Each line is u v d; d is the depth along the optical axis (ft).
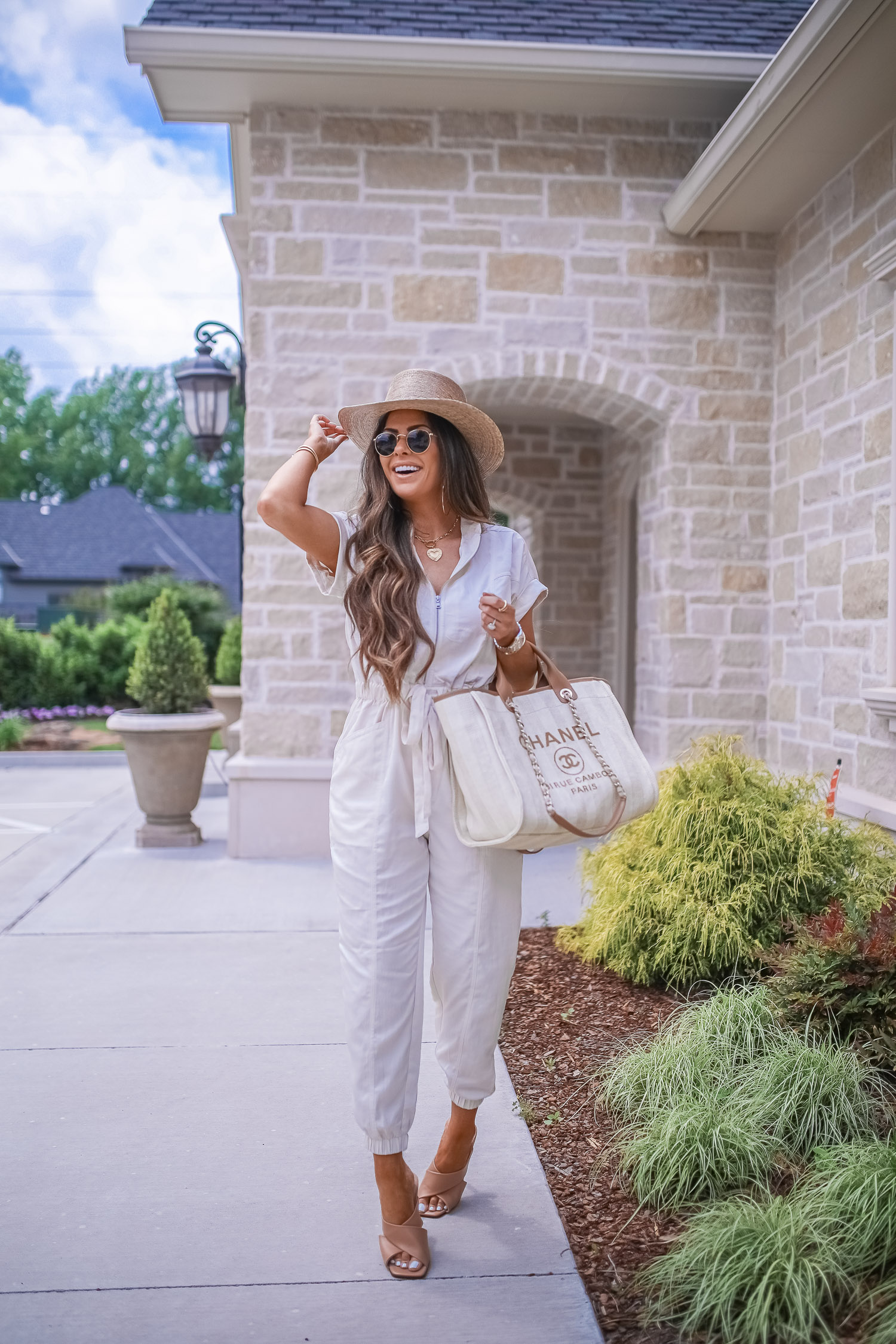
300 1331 6.14
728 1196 7.27
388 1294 6.51
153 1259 6.86
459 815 6.72
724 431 19.90
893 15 12.58
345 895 6.79
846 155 16.39
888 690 14.48
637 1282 6.56
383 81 18.20
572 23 18.76
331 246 19.27
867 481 15.87
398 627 6.59
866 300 15.93
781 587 19.42
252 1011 11.53
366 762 6.78
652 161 19.63
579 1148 8.34
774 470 19.80
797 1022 9.36
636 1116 8.44
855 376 16.30
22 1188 7.73
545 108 19.21
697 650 19.99
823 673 17.49
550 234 19.54
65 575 102.37
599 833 6.53
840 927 9.54
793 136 15.72
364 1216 7.41
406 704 6.73
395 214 19.31
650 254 19.70
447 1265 6.82
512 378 19.63
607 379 19.67
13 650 51.93
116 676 53.57
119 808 26.27
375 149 19.25
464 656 6.84
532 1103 9.07
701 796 12.25
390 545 6.80
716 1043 9.00
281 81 18.21
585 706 6.90
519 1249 7.00
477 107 19.20
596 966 12.63
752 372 19.89
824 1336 5.84
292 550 19.42
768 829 11.90
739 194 17.92
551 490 31.42
